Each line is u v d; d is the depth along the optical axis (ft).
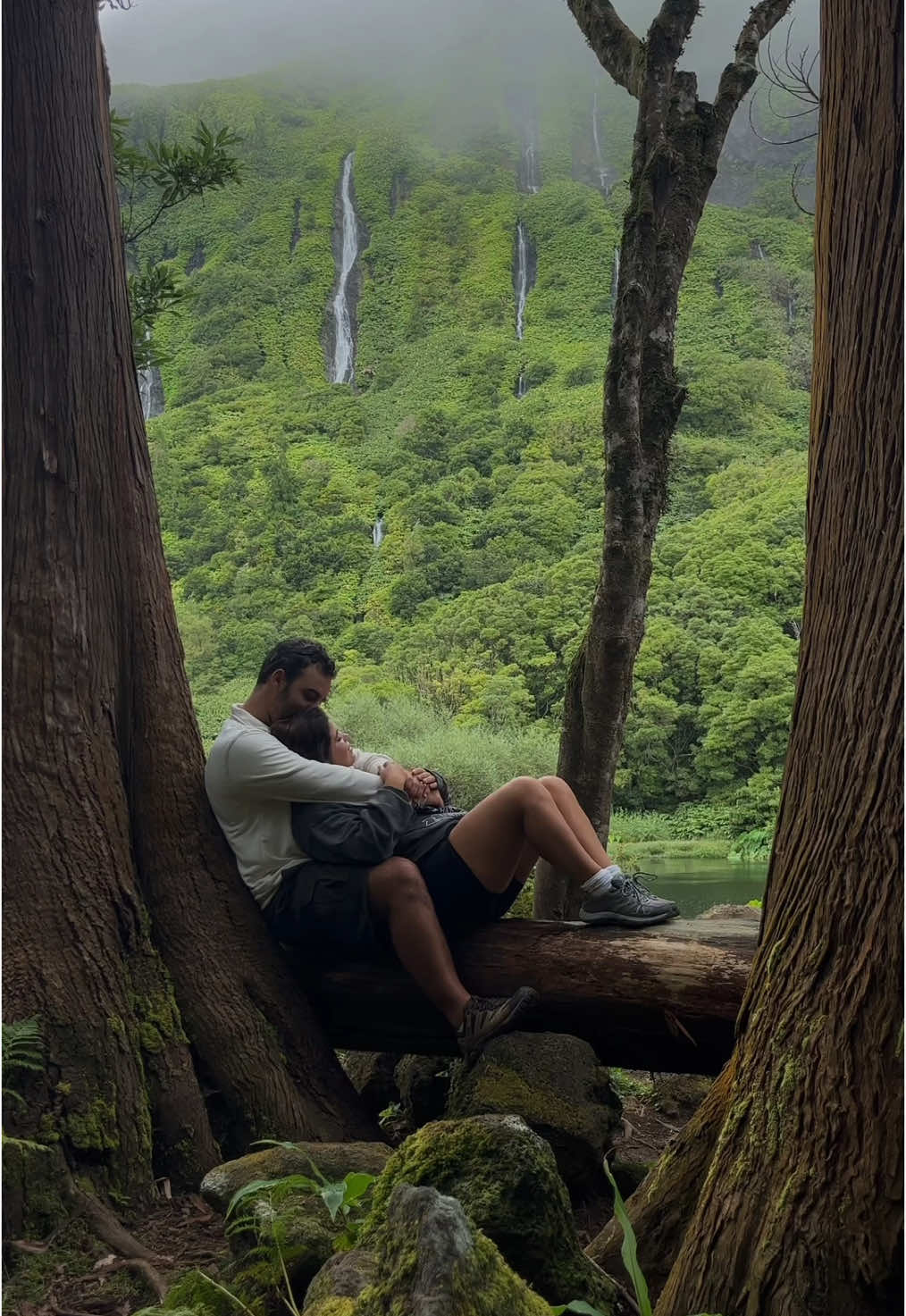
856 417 6.86
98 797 10.89
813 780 6.85
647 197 15.99
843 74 7.17
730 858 90.48
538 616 162.81
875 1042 5.91
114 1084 10.01
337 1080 11.30
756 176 457.68
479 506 251.80
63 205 11.54
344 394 371.15
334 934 11.07
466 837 10.99
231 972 11.12
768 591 153.07
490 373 376.48
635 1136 12.65
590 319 431.43
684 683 133.18
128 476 11.91
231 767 11.30
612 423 15.60
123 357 12.05
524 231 509.76
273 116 623.77
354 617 209.26
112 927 10.57
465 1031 10.56
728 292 353.51
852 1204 5.77
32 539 11.07
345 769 11.35
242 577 224.74
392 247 510.99
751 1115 6.46
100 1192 9.61
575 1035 10.80
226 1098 10.72
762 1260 5.96
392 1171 6.93
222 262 498.28
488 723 131.13
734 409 247.29
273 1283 7.38
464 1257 5.08
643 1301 5.59
